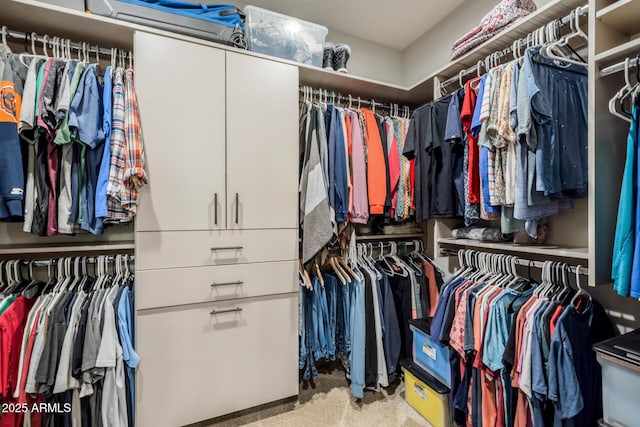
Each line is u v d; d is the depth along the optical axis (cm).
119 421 133
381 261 222
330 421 163
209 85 155
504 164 131
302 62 186
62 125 125
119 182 133
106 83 137
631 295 95
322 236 171
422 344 175
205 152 154
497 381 131
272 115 171
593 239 109
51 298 137
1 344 117
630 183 98
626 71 101
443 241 191
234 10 171
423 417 166
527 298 132
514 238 167
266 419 164
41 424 124
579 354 112
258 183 167
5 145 117
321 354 189
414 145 183
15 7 126
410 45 267
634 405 92
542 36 132
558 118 120
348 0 210
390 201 195
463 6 214
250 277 164
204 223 154
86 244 159
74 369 123
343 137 187
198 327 153
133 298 147
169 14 150
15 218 126
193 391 151
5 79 121
